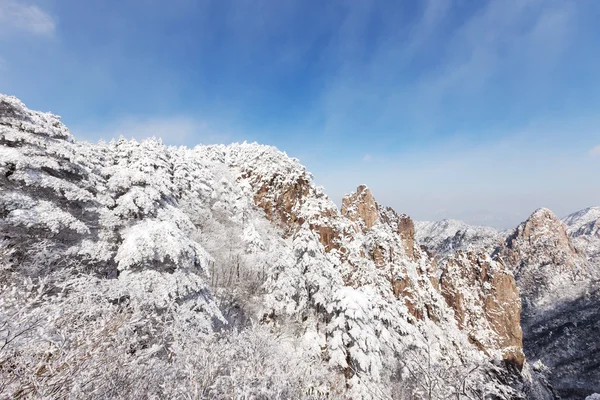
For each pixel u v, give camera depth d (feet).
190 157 157.89
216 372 26.04
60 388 15.08
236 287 98.43
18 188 45.62
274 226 167.43
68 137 57.62
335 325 67.05
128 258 44.75
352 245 163.12
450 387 23.16
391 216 244.22
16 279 22.38
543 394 174.19
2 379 13.76
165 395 21.09
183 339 30.63
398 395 37.37
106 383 17.72
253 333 41.60
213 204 139.33
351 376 61.21
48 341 15.81
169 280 46.29
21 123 47.44
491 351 169.27
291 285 80.79
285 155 223.51
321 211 179.83
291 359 43.52
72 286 26.53
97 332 17.15
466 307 190.49
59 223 44.24
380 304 90.07
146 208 55.16
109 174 62.95
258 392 25.26
